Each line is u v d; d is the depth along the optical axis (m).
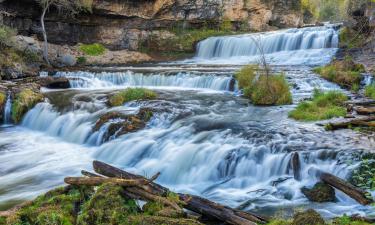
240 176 9.04
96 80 20.72
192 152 9.84
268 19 35.09
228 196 8.16
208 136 10.68
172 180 9.54
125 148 10.92
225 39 28.84
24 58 22.61
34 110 15.54
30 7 26.36
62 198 6.57
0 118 15.84
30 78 20.36
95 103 15.37
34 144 12.88
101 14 29.00
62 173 10.07
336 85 17.19
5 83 18.61
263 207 7.37
